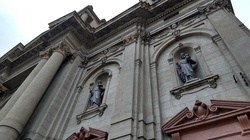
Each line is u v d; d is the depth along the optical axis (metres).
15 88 19.41
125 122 7.80
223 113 6.58
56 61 14.05
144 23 14.80
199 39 10.75
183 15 13.05
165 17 14.26
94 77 13.59
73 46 16.02
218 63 8.70
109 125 9.04
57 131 10.36
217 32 9.80
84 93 12.72
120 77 10.66
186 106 7.95
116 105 8.99
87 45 17.20
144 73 10.59
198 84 8.40
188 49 10.93
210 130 6.52
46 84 12.55
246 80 7.04
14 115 10.16
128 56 12.06
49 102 11.52
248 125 5.96
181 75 9.59
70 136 9.55
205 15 11.68
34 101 11.33
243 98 6.86
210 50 9.59
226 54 8.65
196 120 6.93
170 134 7.19
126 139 7.10
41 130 10.05
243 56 7.59
